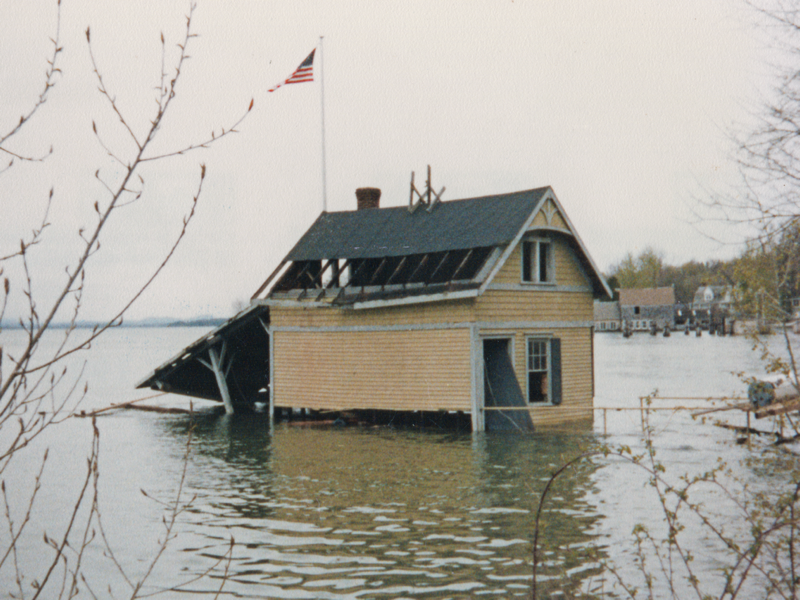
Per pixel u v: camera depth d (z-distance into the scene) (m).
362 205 30.84
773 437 16.50
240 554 10.90
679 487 13.84
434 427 23.70
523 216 23.38
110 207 3.56
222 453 20.44
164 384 33.56
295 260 27.88
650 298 139.62
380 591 9.23
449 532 11.63
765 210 6.87
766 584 8.78
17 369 3.43
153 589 9.60
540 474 15.78
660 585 8.96
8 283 3.43
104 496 15.24
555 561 10.07
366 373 25.09
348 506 13.55
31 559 11.17
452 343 22.88
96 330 3.62
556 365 24.58
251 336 31.78
